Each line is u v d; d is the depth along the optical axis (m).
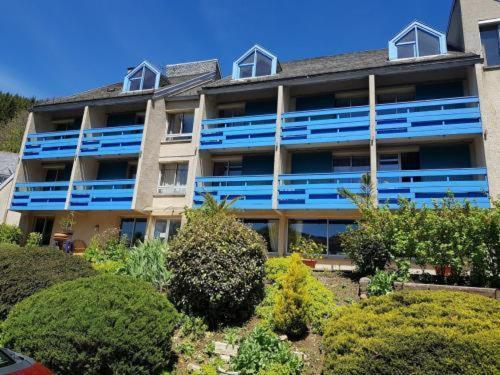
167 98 22.09
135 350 6.40
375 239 11.70
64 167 23.91
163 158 21.23
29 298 7.32
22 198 22.05
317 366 7.20
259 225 18.66
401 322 5.59
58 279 9.21
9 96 65.62
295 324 8.16
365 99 19.39
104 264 12.01
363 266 11.91
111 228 20.09
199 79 24.39
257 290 9.67
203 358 7.61
